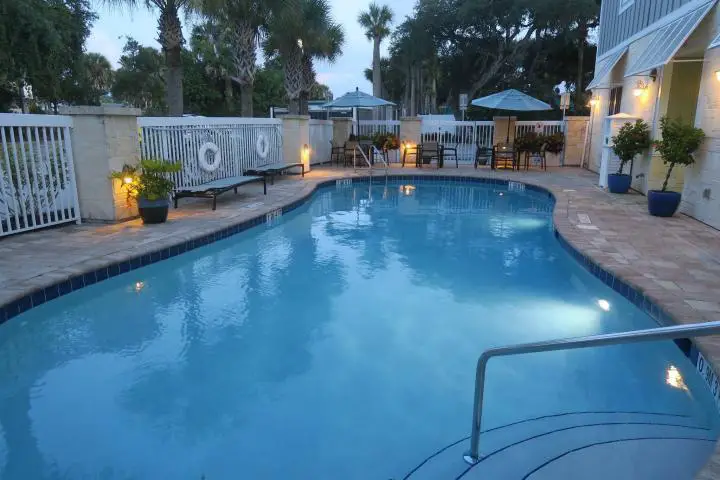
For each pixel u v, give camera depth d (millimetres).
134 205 7867
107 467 2791
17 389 3627
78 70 22578
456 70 33188
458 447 2932
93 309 5117
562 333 4582
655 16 10281
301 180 12984
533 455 2689
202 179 10305
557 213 8391
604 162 11336
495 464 2602
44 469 2766
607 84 12867
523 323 4824
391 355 4184
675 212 8406
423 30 31375
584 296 5559
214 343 4398
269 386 3689
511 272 6418
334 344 4387
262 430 3148
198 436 3082
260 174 11992
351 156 16672
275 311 5121
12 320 4387
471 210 10492
